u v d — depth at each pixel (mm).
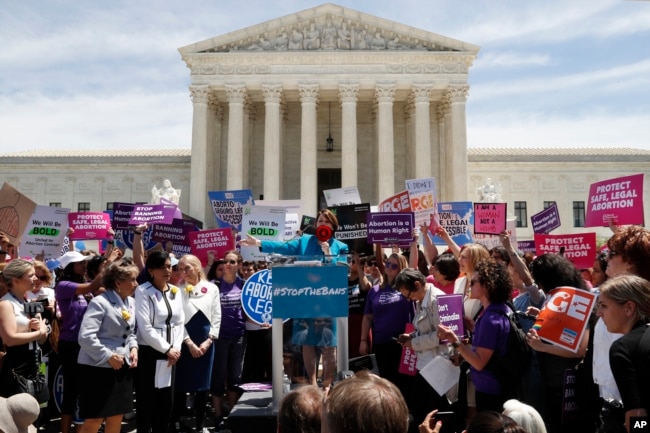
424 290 10945
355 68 62812
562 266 9727
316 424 5367
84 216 20016
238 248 22922
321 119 72688
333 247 12305
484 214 20094
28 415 7430
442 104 67875
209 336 13445
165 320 11836
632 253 8367
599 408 8516
